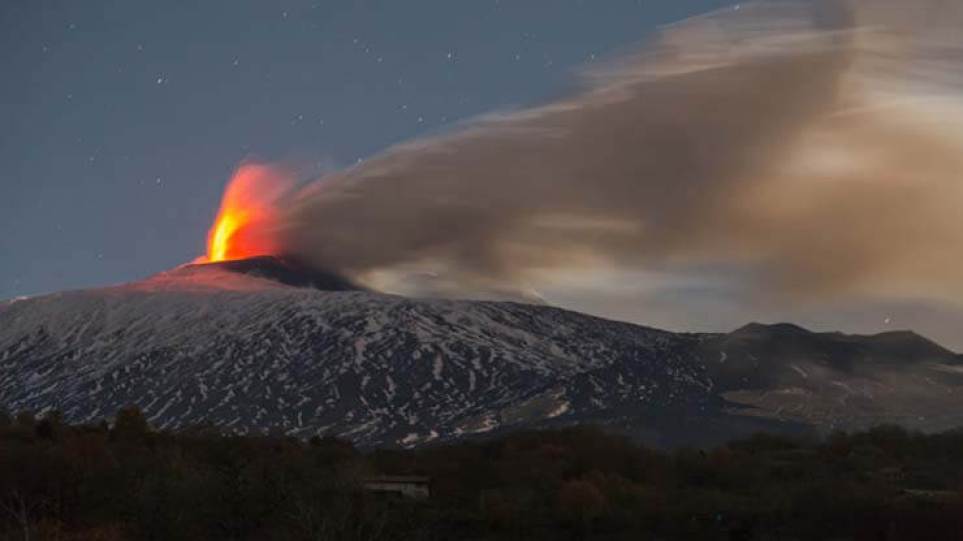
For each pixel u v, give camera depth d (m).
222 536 54.06
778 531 64.62
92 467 63.75
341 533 51.31
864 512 65.56
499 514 66.25
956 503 66.06
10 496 57.41
